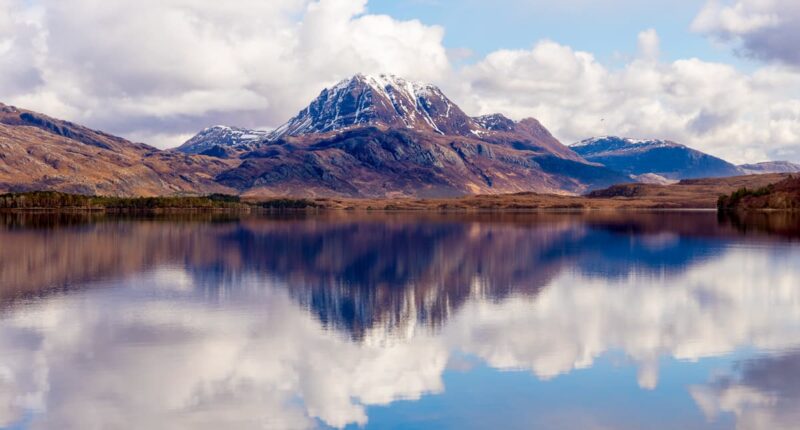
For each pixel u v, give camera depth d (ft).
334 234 507.30
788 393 113.70
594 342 148.87
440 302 198.90
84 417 104.83
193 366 130.72
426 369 128.88
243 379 123.03
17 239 423.23
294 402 111.45
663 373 125.39
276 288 225.76
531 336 154.40
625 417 103.91
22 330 158.71
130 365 130.93
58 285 229.04
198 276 254.47
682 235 481.05
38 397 113.39
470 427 100.48
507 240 441.27
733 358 134.82
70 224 625.00
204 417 105.09
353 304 195.62
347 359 135.64
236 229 570.46
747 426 99.91
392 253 350.02
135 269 273.54
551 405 109.09
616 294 212.84
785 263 293.64
